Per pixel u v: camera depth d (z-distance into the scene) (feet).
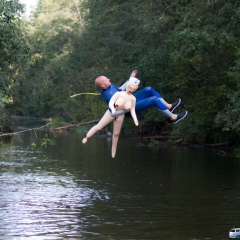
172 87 115.65
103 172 79.00
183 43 88.69
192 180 72.08
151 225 47.39
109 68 149.59
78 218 49.70
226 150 118.21
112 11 139.23
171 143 131.64
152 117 131.95
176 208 54.39
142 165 87.61
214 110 104.58
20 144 124.57
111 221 48.78
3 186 65.77
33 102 219.00
